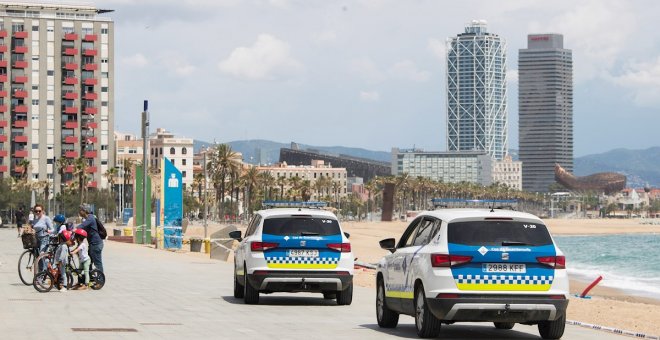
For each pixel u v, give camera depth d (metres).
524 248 25.33
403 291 27.62
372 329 29.12
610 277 101.06
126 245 106.19
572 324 33.84
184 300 39.12
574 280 94.56
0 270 56.88
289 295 43.22
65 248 42.69
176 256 81.75
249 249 36.16
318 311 35.28
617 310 45.28
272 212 36.38
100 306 35.59
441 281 25.20
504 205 28.62
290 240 35.69
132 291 43.44
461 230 25.50
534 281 25.27
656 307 50.47
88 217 43.81
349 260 36.12
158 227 98.69
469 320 25.67
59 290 42.88
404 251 27.89
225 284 48.97
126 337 25.52
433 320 25.92
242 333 27.14
